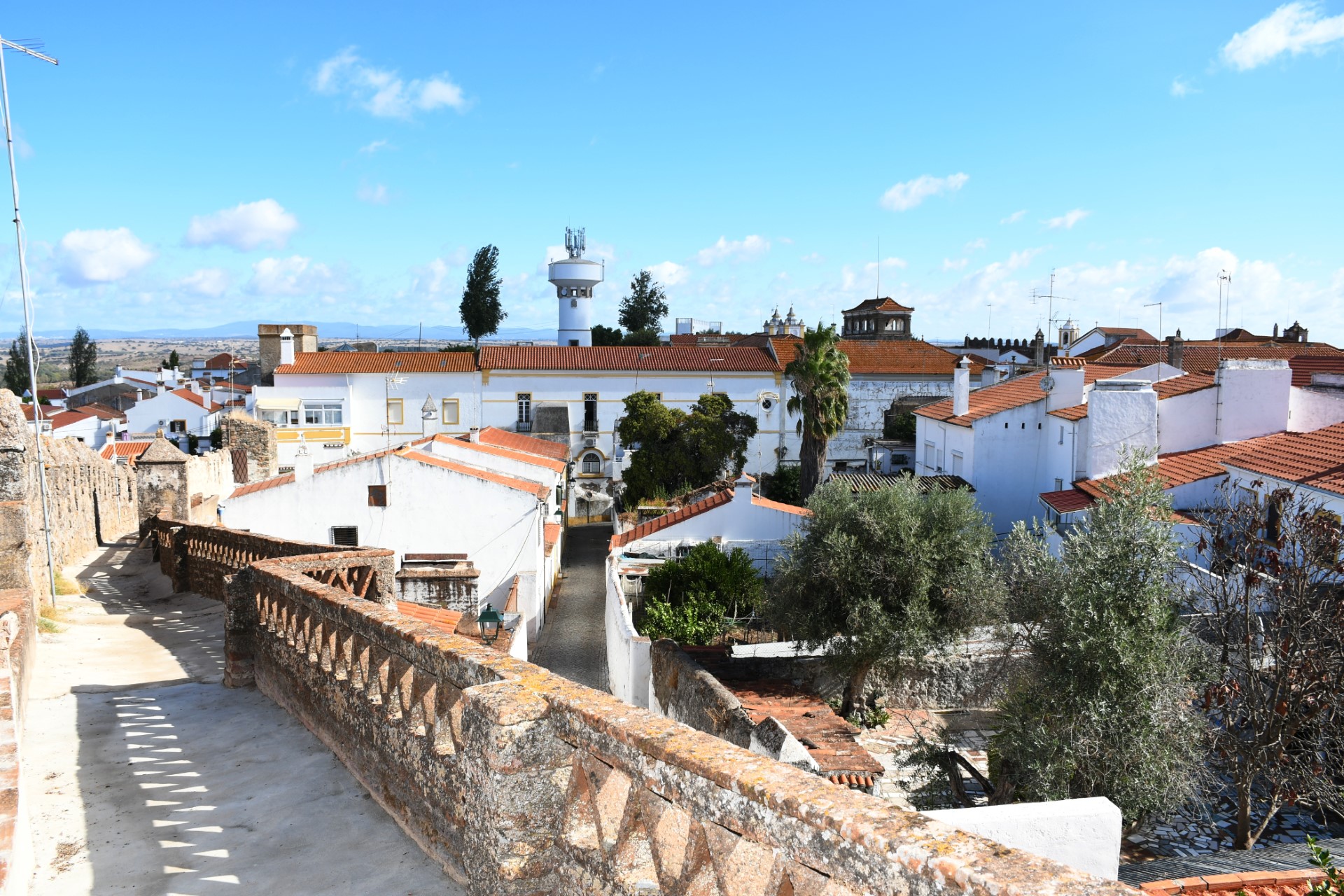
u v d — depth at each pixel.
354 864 6.12
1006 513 38.97
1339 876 7.23
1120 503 14.28
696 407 58.12
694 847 3.46
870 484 40.28
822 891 2.89
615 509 56.97
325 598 8.05
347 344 192.88
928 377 63.94
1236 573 15.92
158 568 21.92
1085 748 12.77
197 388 92.25
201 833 6.60
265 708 9.44
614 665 24.02
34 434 17.50
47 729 8.86
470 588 17.45
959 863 2.51
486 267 94.88
